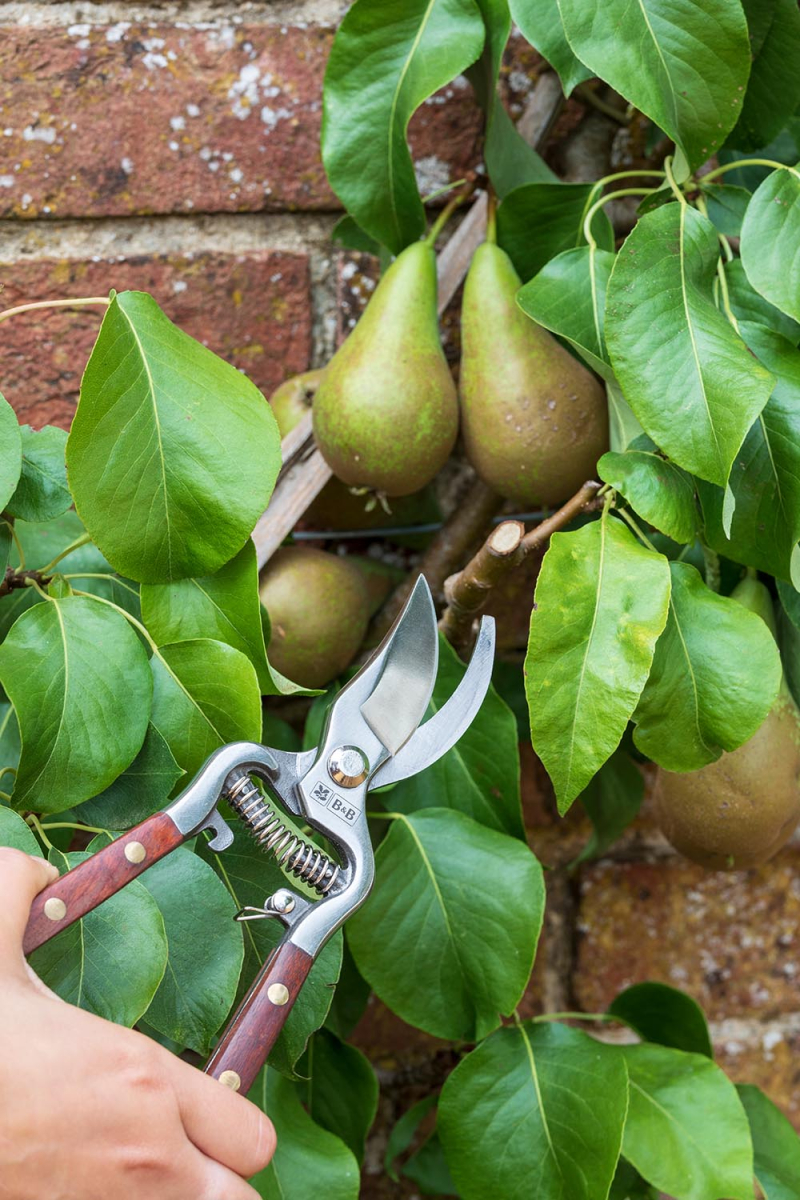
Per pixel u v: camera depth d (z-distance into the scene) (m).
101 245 0.78
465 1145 0.71
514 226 0.72
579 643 0.64
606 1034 0.88
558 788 0.64
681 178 0.68
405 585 0.79
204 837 0.66
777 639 0.72
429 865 0.70
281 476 0.74
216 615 0.65
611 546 0.65
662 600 0.64
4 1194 0.55
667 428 0.63
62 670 0.62
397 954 0.70
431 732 0.63
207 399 0.63
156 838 0.59
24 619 0.63
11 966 0.56
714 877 0.88
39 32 0.76
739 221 0.69
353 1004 0.76
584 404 0.69
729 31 0.65
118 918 0.61
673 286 0.64
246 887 0.66
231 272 0.79
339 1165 0.69
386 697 0.62
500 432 0.69
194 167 0.77
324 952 0.65
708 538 0.67
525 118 0.77
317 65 0.78
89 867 0.58
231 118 0.77
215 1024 0.63
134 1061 0.56
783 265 0.65
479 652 0.63
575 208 0.71
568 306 0.68
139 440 0.62
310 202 0.78
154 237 0.78
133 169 0.77
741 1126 0.71
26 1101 0.55
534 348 0.69
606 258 0.69
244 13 0.77
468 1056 0.72
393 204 0.71
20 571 0.66
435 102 0.79
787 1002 0.89
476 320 0.70
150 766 0.63
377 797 0.73
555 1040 0.73
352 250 0.79
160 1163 0.55
